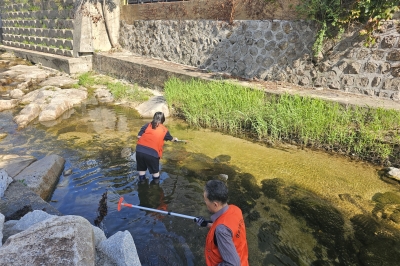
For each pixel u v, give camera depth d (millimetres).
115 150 6902
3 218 3436
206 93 8875
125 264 3121
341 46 8062
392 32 7230
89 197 5059
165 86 10055
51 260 2678
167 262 3705
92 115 9500
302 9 8234
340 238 4125
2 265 2592
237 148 7020
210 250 2625
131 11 14297
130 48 14867
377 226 4340
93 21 14312
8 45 20688
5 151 6809
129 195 5133
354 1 7453
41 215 3639
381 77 7555
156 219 4516
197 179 5660
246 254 2748
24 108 9672
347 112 6969
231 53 10500
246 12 9844
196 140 7484
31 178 5141
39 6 17000
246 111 7984
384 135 6297
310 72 8750
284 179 5637
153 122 5332
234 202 4949
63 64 14461
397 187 5324
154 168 5348
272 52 9422
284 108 7422
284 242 4066
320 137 6992
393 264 3674
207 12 10984
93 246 3074
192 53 11812
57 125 8617
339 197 5059
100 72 14328
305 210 4727
